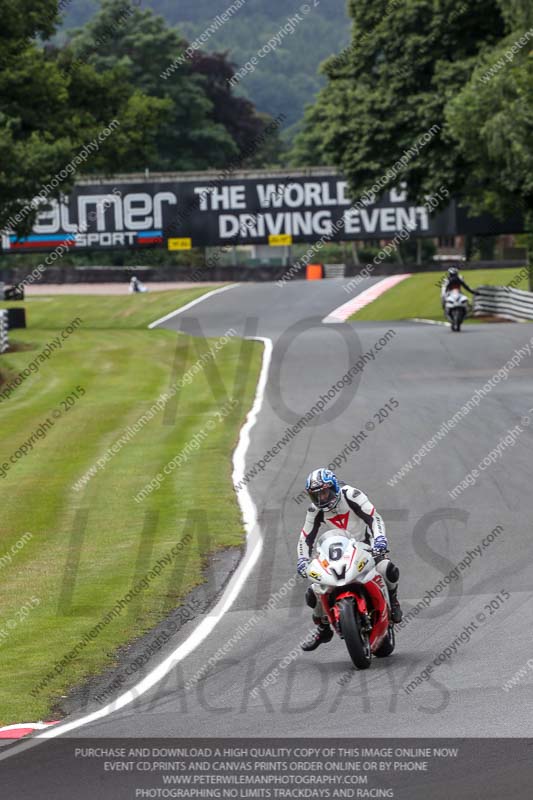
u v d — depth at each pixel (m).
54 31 129.75
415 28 128.12
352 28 135.00
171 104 142.38
